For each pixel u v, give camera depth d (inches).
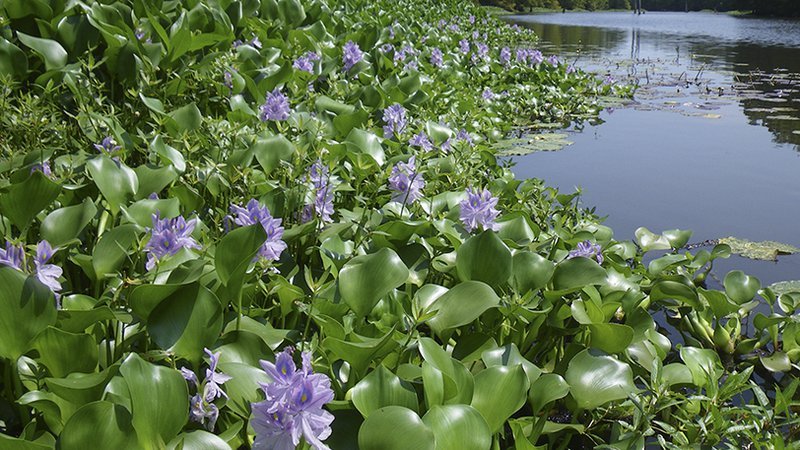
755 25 1400.1
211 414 71.8
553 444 105.6
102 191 106.7
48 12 179.8
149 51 175.6
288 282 95.0
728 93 473.7
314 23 277.4
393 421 68.6
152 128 167.5
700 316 141.4
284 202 121.4
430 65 321.7
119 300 89.0
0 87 144.3
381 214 129.9
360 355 80.0
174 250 85.0
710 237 194.2
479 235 107.3
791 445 89.5
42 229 96.4
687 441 98.1
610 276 131.8
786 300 138.5
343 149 138.2
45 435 71.5
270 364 57.6
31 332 71.7
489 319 109.4
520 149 291.1
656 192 234.1
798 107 419.5
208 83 183.3
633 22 1647.4
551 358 117.3
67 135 146.8
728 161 280.2
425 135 162.1
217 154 138.1
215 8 223.3
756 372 132.3
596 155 288.2
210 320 80.0
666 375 106.0
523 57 459.5
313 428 58.3
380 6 518.3
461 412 74.3
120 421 63.1
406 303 105.3
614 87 474.3
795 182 249.8
